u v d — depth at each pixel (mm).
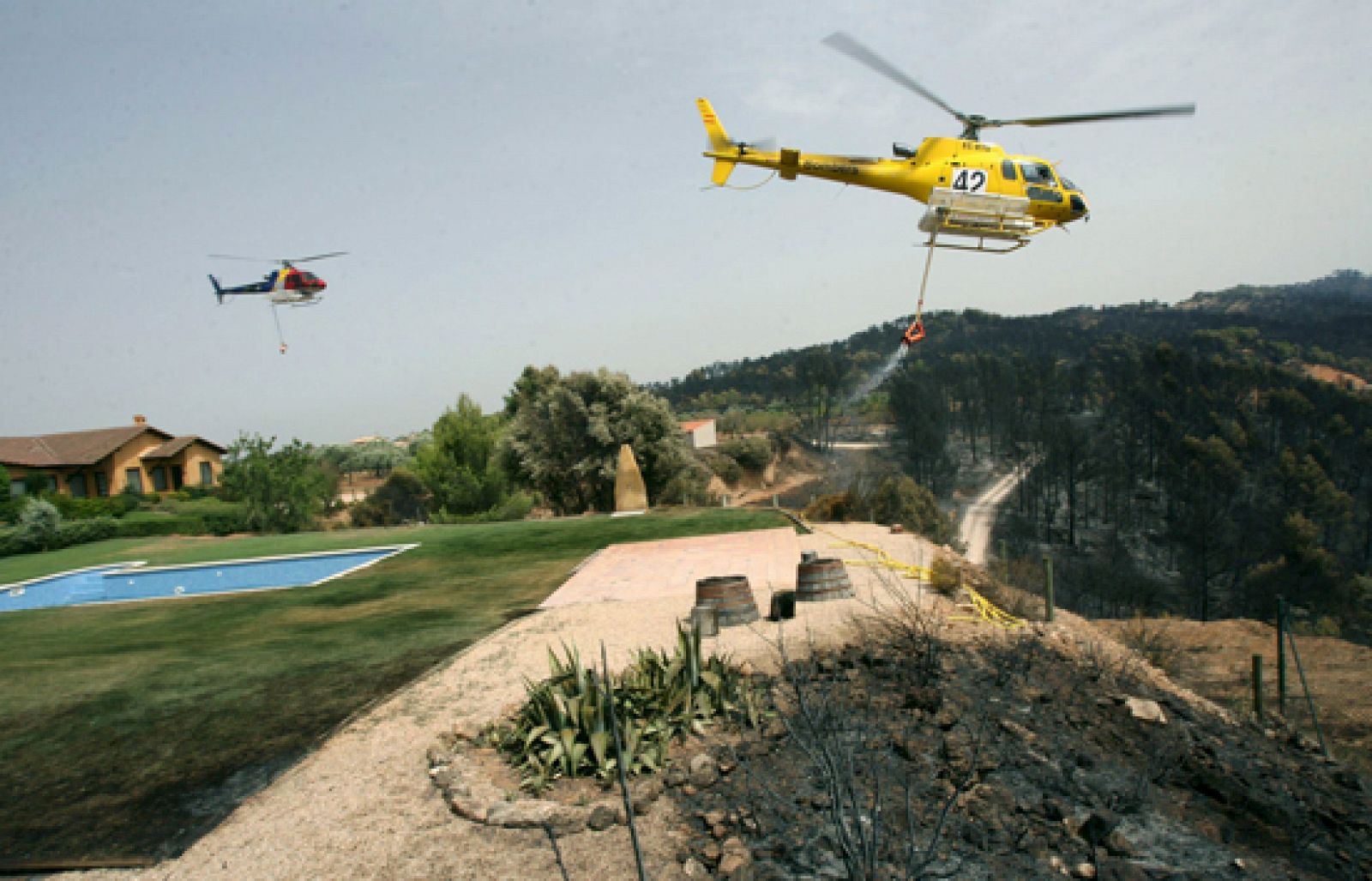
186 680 9766
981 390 92812
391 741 7270
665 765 6516
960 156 13438
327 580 17875
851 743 6863
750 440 81000
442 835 5625
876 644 9375
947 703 7906
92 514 41406
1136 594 51750
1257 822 6500
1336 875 5754
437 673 9148
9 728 8414
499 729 7273
